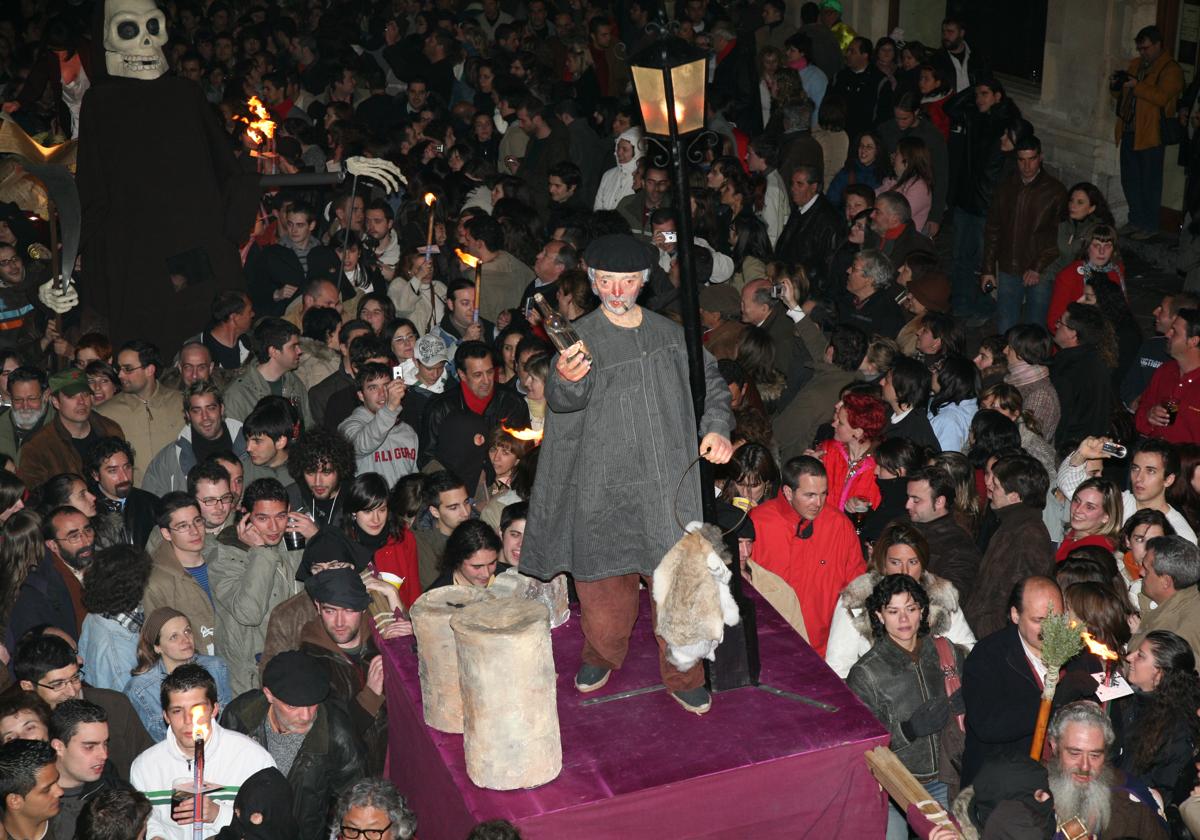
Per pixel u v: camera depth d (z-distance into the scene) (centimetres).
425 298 1077
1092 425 923
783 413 902
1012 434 785
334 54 1834
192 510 694
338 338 966
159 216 1019
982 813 496
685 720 464
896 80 1628
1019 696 573
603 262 423
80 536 706
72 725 569
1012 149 1298
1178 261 1441
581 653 493
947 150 1503
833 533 707
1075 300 1064
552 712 432
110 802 514
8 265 1039
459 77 1852
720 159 1225
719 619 433
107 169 1009
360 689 648
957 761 604
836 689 483
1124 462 936
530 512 456
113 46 1002
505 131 1627
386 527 737
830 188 1450
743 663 479
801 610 679
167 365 1038
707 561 432
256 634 701
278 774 558
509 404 883
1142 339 1025
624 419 436
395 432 851
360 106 1728
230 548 710
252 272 1125
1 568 693
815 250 1229
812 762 452
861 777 464
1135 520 694
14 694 574
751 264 1126
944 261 1537
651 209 1196
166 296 1028
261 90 1692
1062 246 1193
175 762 580
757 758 445
